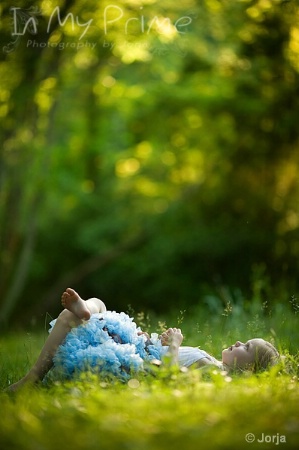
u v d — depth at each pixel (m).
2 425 4.05
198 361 6.67
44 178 20.11
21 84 15.95
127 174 24.91
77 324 6.22
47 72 16.36
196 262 22.03
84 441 3.73
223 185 22.08
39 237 25.61
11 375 6.99
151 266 23.19
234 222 21.19
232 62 17.91
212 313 11.69
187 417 4.20
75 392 5.18
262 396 4.86
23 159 18.88
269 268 17.75
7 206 19.55
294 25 16.39
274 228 19.50
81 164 24.62
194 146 22.73
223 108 20.94
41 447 3.64
